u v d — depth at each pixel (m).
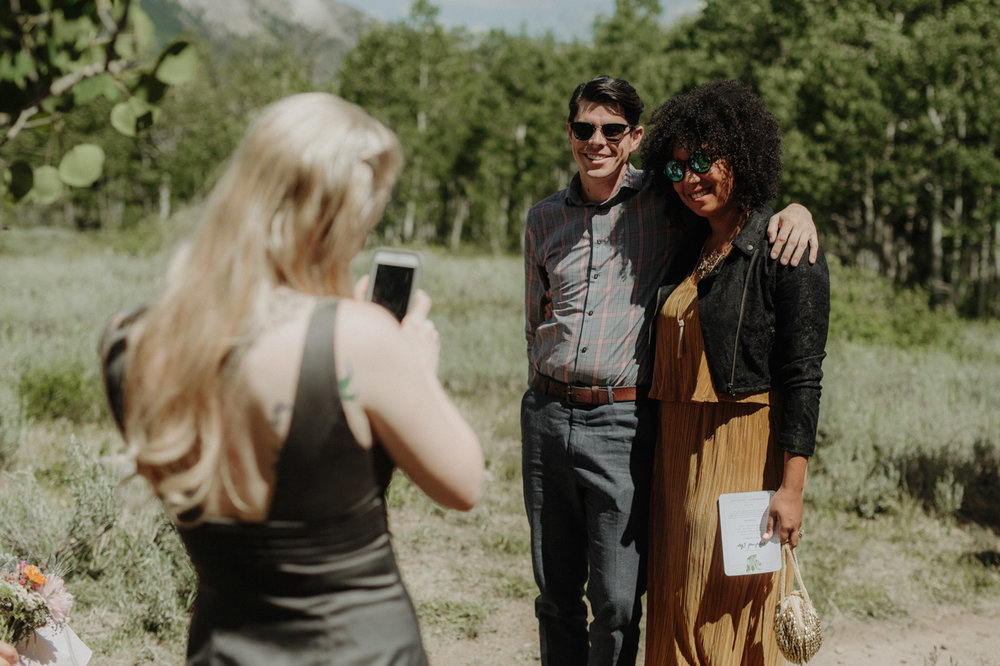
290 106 1.22
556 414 2.68
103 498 4.03
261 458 1.18
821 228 29.84
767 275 2.31
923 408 7.57
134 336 1.24
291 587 1.23
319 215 1.20
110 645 3.38
